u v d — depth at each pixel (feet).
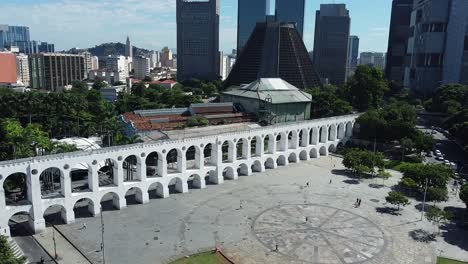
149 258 253.65
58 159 291.17
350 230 301.84
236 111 592.60
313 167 473.67
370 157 436.35
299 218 321.73
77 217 315.17
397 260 258.57
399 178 434.71
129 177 390.83
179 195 368.89
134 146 332.60
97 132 515.50
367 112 568.41
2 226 270.26
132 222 307.78
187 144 369.50
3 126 435.12
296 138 487.61
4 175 266.57
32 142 359.25
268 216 324.60
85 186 372.38
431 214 302.66
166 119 509.76
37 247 265.95
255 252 265.13
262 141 443.73
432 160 493.36
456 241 287.69
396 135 517.55
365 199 369.50
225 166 408.26
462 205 358.02
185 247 269.64
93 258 251.39
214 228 300.40
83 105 602.44
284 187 398.42
